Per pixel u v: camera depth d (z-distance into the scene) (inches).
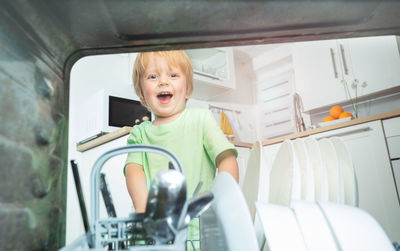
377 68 93.8
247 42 16.1
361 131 81.7
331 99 102.2
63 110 15.8
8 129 11.5
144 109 82.0
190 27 14.8
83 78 89.7
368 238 15.1
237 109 130.6
